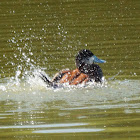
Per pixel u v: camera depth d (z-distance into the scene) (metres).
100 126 18.20
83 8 49.06
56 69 30.27
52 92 24.05
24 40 38.31
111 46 35.25
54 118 19.53
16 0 54.22
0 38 39.09
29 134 17.73
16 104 21.97
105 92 23.62
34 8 49.88
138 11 46.41
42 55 33.97
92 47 35.31
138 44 35.34
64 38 38.38
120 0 52.22
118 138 16.72
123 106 20.84
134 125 18.11
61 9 48.97
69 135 17.36
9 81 27.19
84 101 21.98
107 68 29.69
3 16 46.84
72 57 33.06
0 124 19.17
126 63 30.56
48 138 17.14
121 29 40.00
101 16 45.19
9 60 33.03
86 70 26.38
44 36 39.19
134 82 25.81
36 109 21.02
